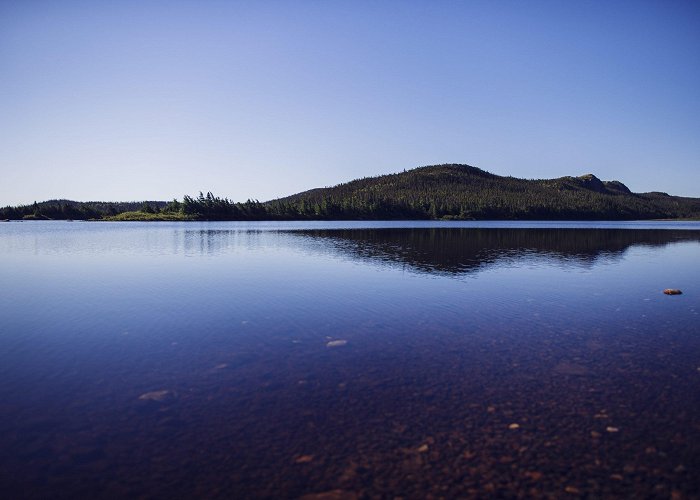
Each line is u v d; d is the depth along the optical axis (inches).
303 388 385.1
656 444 291.7
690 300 754.8
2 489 250.7
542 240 2314.2
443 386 387.5
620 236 2792.8
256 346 506.0
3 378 413.4
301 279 978.7
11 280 988.6
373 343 514.9
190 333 560.7
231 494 244.7
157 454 284.5
